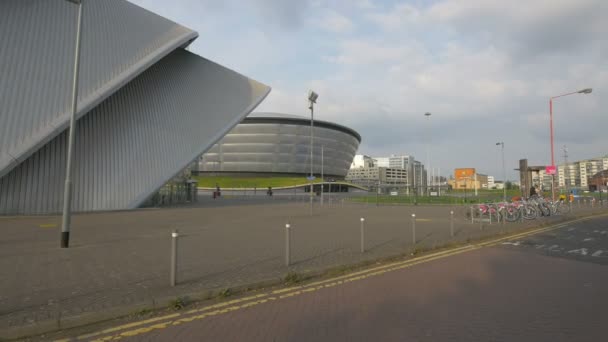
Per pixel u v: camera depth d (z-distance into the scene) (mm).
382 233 13969
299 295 6129
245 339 4262
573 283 6887
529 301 5758
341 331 4512
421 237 12773
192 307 5508
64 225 10781
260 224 17875
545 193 51344
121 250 10172
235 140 111188
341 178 130750
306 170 113938
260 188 95625
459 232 14258
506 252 10414
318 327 4648
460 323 4789
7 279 6816
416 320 4906
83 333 4508
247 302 5746
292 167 112375
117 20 31344
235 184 98625
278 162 111562
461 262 8961
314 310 5336
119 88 28031
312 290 6434
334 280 7168
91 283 6512
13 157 21969
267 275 7070
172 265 6398
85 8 29281
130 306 5176
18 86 23891
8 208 23297
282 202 45125
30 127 23297
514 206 19328
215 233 14172
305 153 112875
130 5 33750
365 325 4719
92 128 27531
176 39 34156
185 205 37125
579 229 16281
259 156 111000
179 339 4281
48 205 24688
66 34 27547
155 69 33719
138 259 8812
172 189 37656
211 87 37406
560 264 8703
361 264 8461
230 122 36031
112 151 28078
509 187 106125
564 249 10945
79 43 11336
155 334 4445
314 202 45312
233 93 38625
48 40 26422
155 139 30781
